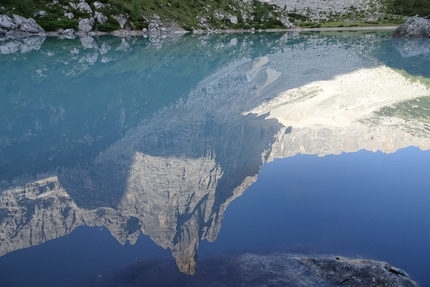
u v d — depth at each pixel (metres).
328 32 101.00
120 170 16.70
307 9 155.12
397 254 9.82
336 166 16.61
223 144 19.92
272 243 10.56
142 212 13.34
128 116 23.62
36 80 31.55
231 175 16.19
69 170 16.25
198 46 63.72
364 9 151.62
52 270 9.61
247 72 38.38
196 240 10.93
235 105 27.17
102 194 14.52
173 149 19.05
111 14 86.38
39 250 10.59
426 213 12.04
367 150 18.77
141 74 36.41
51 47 54.78
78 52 49.88
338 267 9.08
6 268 9.77
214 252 10.22
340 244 10.37
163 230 11.85
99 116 23.31
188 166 17.19
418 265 9.34
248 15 121.50
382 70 37.59
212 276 9.02
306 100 28.16
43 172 15.94
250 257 9.84
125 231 11.80
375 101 27.78
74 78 33.12
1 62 39.16
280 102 27.88
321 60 44.91
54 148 18.45
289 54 51.72
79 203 13.84
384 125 22.58
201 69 40.03
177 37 83.38
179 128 21.95
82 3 83.00
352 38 78.25
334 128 22.56
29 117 22.42
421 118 23.80
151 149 18.88
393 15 134.75
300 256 9.81
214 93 30.08
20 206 13.29
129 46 61.09
